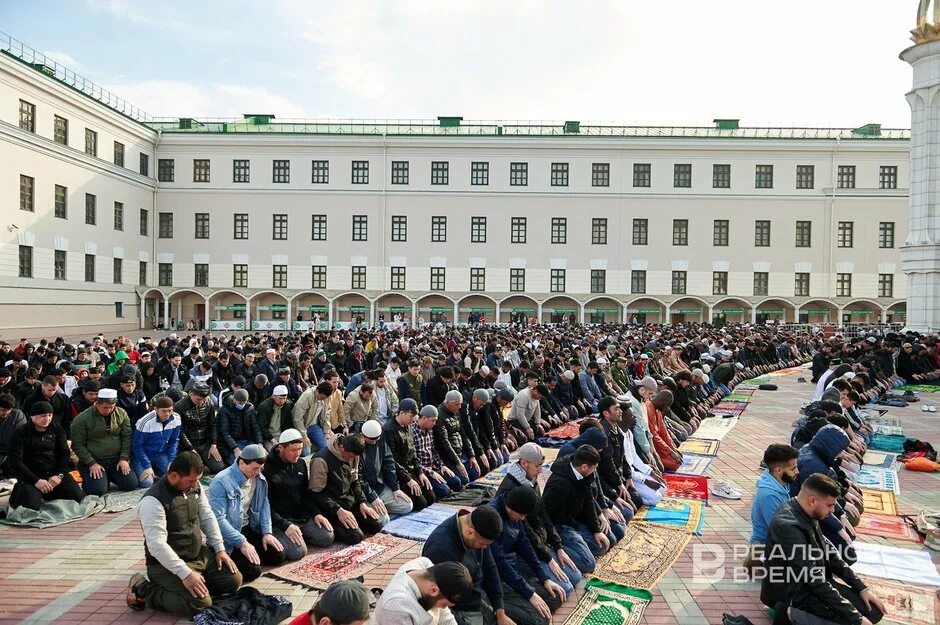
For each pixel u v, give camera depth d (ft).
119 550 21.50
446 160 143.43
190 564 17.44
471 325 131.95
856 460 29.32
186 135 140.26
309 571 19.66
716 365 64.49
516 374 45.42
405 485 25.62
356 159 142.82
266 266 142.00
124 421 28.07
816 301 140.56
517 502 16.29
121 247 126.41
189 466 17.08
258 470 19.49
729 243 142.72
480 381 39.68
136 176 131.13
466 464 29.94
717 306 144.46
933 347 68.90
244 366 44.98
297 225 142.41
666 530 23.00
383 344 68.49
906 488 27.94
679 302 144.66
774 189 142.20
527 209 143.43
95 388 28.91
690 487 28.27
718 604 17.47
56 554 21.12
